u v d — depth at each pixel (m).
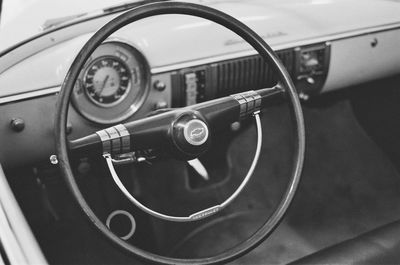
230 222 1.68
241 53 1.42
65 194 1.67
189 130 0.94
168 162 1.77
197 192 1.78
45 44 1.23
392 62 1.72
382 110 1.81
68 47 1.21
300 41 1.52
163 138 0.97
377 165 1.81
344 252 0.99
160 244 1.64
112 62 1.25
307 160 1.85
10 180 1.58
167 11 0.96
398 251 0.98
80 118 1.29
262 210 1.72
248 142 1.89
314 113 1.96
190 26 1.34
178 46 1.33
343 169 1.81
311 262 0.97
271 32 1.47
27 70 1.19
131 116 1.33
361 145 1.87
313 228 1.60
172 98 1.38
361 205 1.68
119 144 0.94
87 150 0.93
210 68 1.39
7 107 1.20
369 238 1.03
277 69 1.05
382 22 1.62
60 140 0.89
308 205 1.69
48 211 1.63
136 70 1.30
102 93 1.28
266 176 1.82
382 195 1.71
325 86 1.67
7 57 1.22
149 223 1.67
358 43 1.62
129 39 1.26
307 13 1.51
